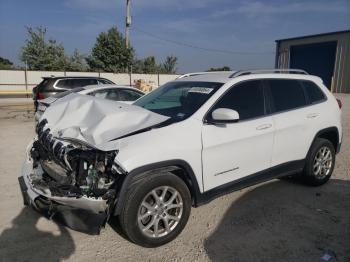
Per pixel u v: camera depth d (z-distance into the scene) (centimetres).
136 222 316
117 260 313
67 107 391
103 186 304
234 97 399
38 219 390
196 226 378
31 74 2922
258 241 346
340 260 313
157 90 477
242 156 392
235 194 470
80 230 306
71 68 4203
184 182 353
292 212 412
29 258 314
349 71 2819
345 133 918
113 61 3781
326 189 491
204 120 363
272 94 439
